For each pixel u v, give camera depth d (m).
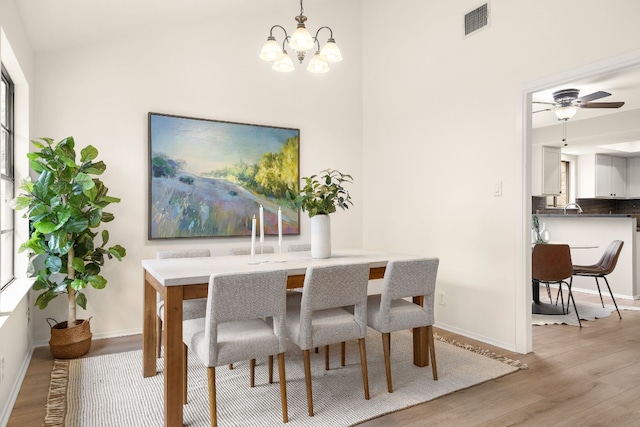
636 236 5.54
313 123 4.78
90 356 3.24
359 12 5.08
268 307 2.19
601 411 2.33
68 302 3.45
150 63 3.90
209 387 2.09
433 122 4.06
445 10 3.93
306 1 4.61
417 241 4.27
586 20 2.82
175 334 2.16
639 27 2.55
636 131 5.68
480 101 3.58
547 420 2.23
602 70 2.73
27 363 3.04
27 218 3.21
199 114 4.12
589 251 6.04
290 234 4.59
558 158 7.05
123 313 3.80
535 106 5.55
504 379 2.78
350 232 5.03
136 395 2.54
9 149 3.16
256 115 4.43
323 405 2.41
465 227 3.73
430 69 4.10
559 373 2.87
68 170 3.04
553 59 3.02
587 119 6.16
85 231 3.21
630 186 8.12
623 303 5.15
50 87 3.52
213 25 4.20
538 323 4.16
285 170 4.56
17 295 2.70
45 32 3.25
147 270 2.69
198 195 4.08
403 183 4.46
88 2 3.09
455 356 3.21
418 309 2.75
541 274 4.40
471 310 3.68
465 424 2.19
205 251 3.44
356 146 5.06
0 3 2.30
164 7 3.63
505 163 3.36
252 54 4.41
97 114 3.69
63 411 2.34
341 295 2.42
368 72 5.00
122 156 3.78
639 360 3.12
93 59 3.67
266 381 2.76
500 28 3.41
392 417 2.27
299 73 4.70
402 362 3.09
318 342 2.37
